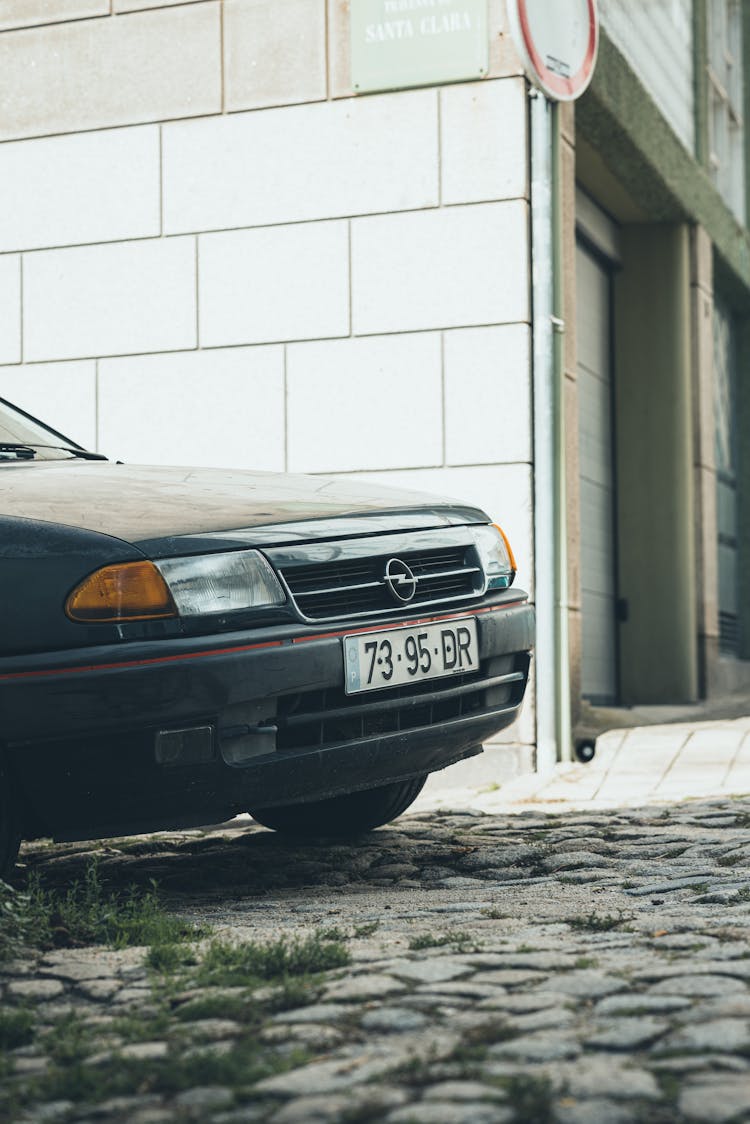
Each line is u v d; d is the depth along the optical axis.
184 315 8.48
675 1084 2.34
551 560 7.71
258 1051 2.63
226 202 8.42
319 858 5.32
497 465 7.86
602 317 11.98
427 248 8.03
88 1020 2.98
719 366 15.23
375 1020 2.77
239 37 8.41
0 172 8.85
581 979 2.99
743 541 15.96
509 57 7.89
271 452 8.30
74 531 4.14
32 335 8.77
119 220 8.62
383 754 4.58
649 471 12.05
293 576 4.37
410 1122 2.20
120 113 8.63
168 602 4.06
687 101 12.88
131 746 4.00
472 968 3.16
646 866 4.80
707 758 7.56
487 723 5.03
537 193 7.83
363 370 8.13
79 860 5.55
